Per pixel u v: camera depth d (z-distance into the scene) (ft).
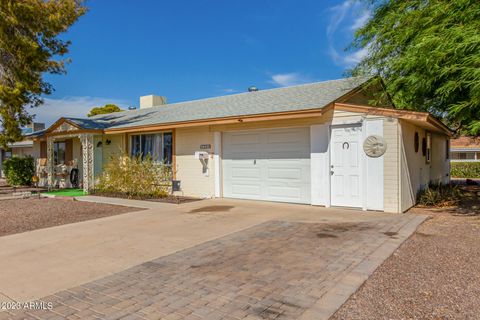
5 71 43.55
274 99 37.06
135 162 40.60
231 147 36.68
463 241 18.45
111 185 42.34
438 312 10.48
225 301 11.35
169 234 21.35
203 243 19.06
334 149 29.45
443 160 52.49
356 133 28.35
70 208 32.86
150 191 39.99
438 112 33.96
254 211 28.71
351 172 28.66
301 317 10.09
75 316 10.58
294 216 26.12
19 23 40.73
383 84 34.04
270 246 18.02
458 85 24.04
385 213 26.58
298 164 31.89
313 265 14.74
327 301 11.12
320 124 29.99
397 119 26.37
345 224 22.89
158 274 14.20
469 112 26.37
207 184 38.19
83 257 16.88
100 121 50.93
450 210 28.37
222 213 28.14
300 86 42.19
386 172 26.94
